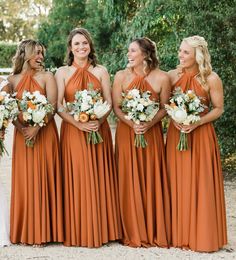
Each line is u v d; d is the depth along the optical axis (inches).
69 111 197.2
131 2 386.0
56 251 193.6
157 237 198.7
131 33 359.3
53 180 197.3
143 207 200.2
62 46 776.3
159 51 346.0
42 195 196.5
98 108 189.2
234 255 191.3
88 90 196.9
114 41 544.7
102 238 198.1
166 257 187.8
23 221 198.2
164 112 198.7
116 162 203.8
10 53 1105.4
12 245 200.2
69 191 197.9
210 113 194.5
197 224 193.8
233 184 315.9
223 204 198.4
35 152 196.4
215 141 197.5
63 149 199.5
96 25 621.3
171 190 199.2
